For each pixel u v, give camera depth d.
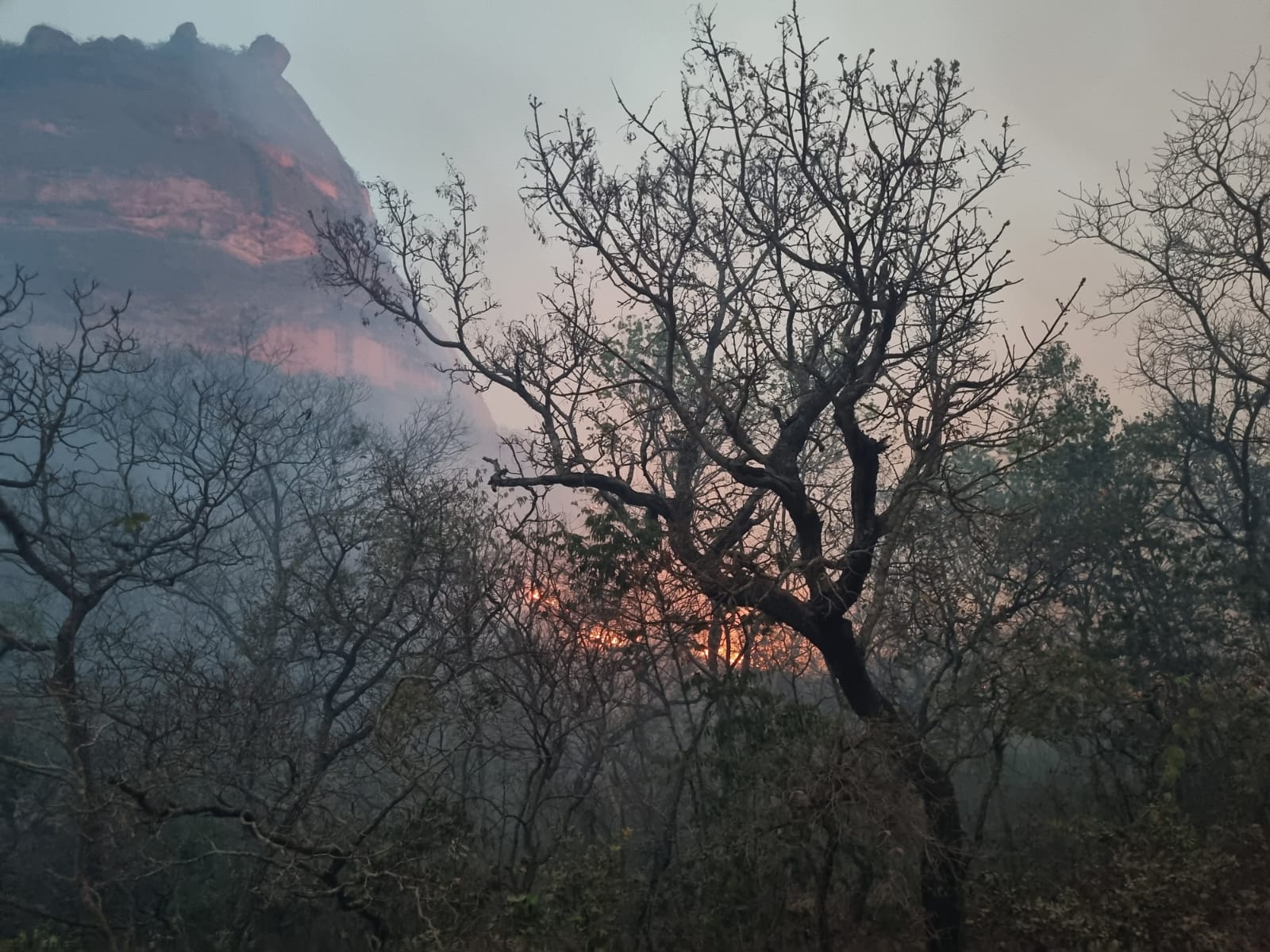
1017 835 11.00
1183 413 15.30
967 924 9.36
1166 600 14.12
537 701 10.27
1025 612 13.01
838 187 10.95
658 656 11.35
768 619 10.52
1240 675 12.53
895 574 11.16
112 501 13.87
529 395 12.04
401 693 9.29
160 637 12.80
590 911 8.53
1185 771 11.62
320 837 8.91
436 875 8.70
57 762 10.61
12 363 11.52
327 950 9.76
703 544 10.84
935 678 11.34
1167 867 9.13
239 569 14.85
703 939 9.09
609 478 11.15
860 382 9.92
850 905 9.55
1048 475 14.85
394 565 11.23
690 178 11.66
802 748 9.31
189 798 9.64
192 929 9.69
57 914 9.29
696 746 10.48
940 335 10.85
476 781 11.38
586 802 11.10
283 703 10.54
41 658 9.72
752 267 12.77
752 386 11.14
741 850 9.20
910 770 9.34
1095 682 10.71
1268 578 13.57
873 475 10.15
